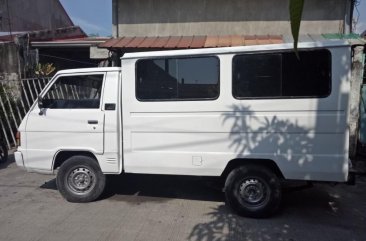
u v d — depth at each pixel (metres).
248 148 4.46
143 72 4.75
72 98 5.09
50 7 23.59
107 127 4.88
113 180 6.29
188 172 4.68
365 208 5.07
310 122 4.26
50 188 5.91
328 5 8.84
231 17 9.24
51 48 12.01
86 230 4.21
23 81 9.69
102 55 9.80
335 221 4.56
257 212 4.53
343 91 4.16
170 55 4.64
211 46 7.93
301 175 4.34
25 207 4.98
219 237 4.05
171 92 4.67
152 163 4.79
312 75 4.25
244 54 4.43
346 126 4.17
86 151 5.06
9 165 7.59
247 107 4.43
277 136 4.36
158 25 9.54
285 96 4.32
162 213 4.78
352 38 7.93
